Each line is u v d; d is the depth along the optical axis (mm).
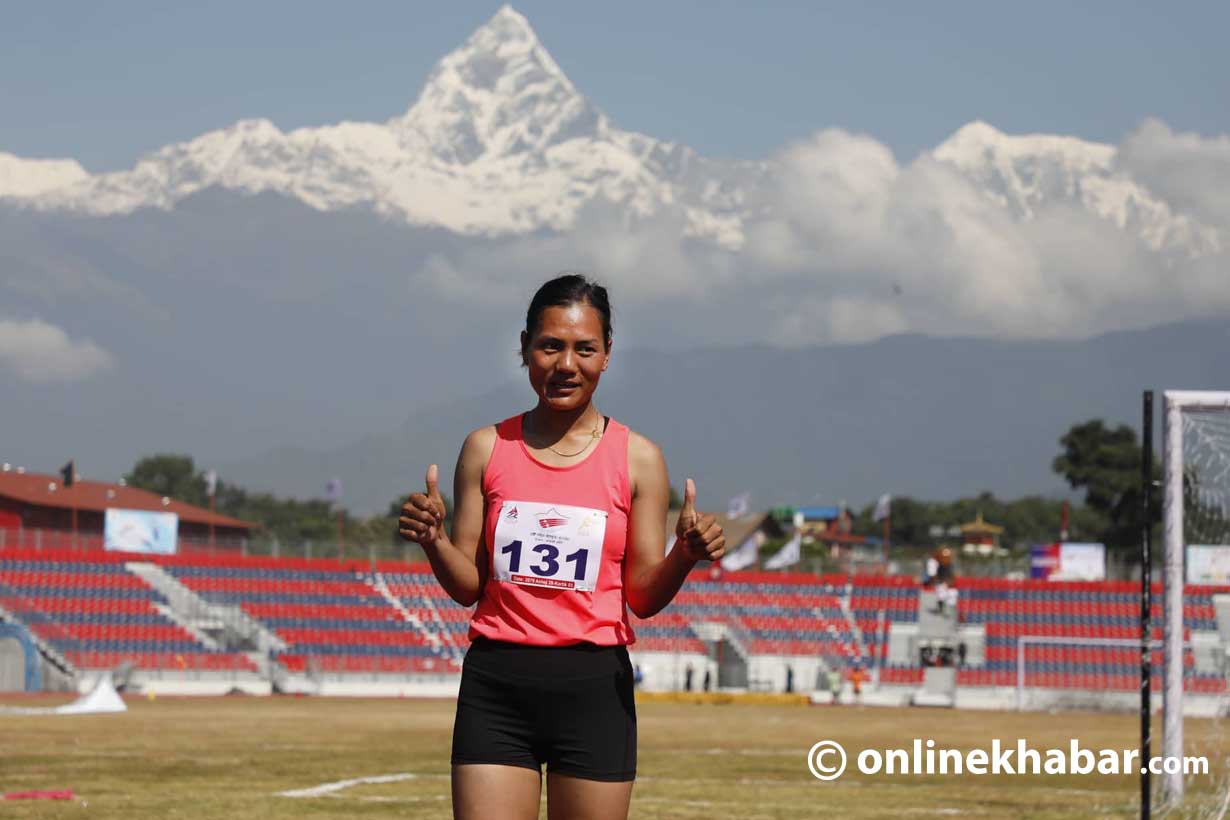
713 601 110688
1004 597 109875
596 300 9930
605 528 9703
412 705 79812
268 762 39781
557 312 9820
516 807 9586
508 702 9594
